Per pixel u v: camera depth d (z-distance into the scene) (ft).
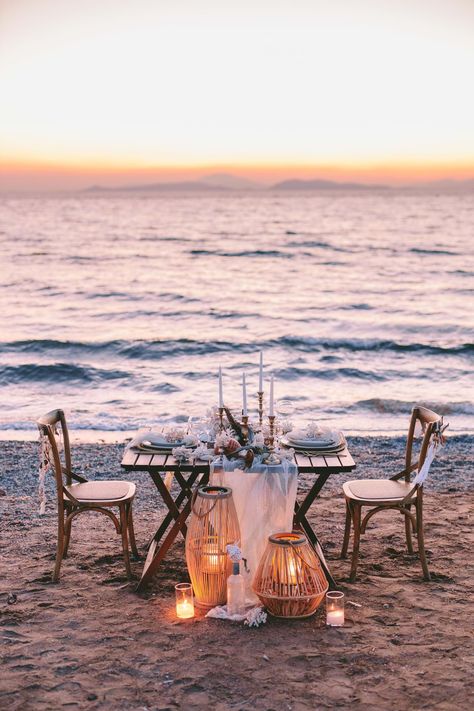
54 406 45.32
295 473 14.94
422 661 12.62
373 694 11.63
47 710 11.24
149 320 87.04
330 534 19.19
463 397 48.60
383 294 112.57
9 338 71.77
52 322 84.69
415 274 141.69
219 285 124.36
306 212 535.19
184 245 225.15
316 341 69.82
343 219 409.90
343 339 69.10
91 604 14.90
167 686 11.89
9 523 20.22
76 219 427.33
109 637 13.47
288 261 173.27
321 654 12.85
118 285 121.80
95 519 20.58
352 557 15.99
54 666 12.49
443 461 28.22
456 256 181.06
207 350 67.10
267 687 11.83
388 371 57.57
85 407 44.93
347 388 51.75
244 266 161.79
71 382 53.21
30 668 12.42
